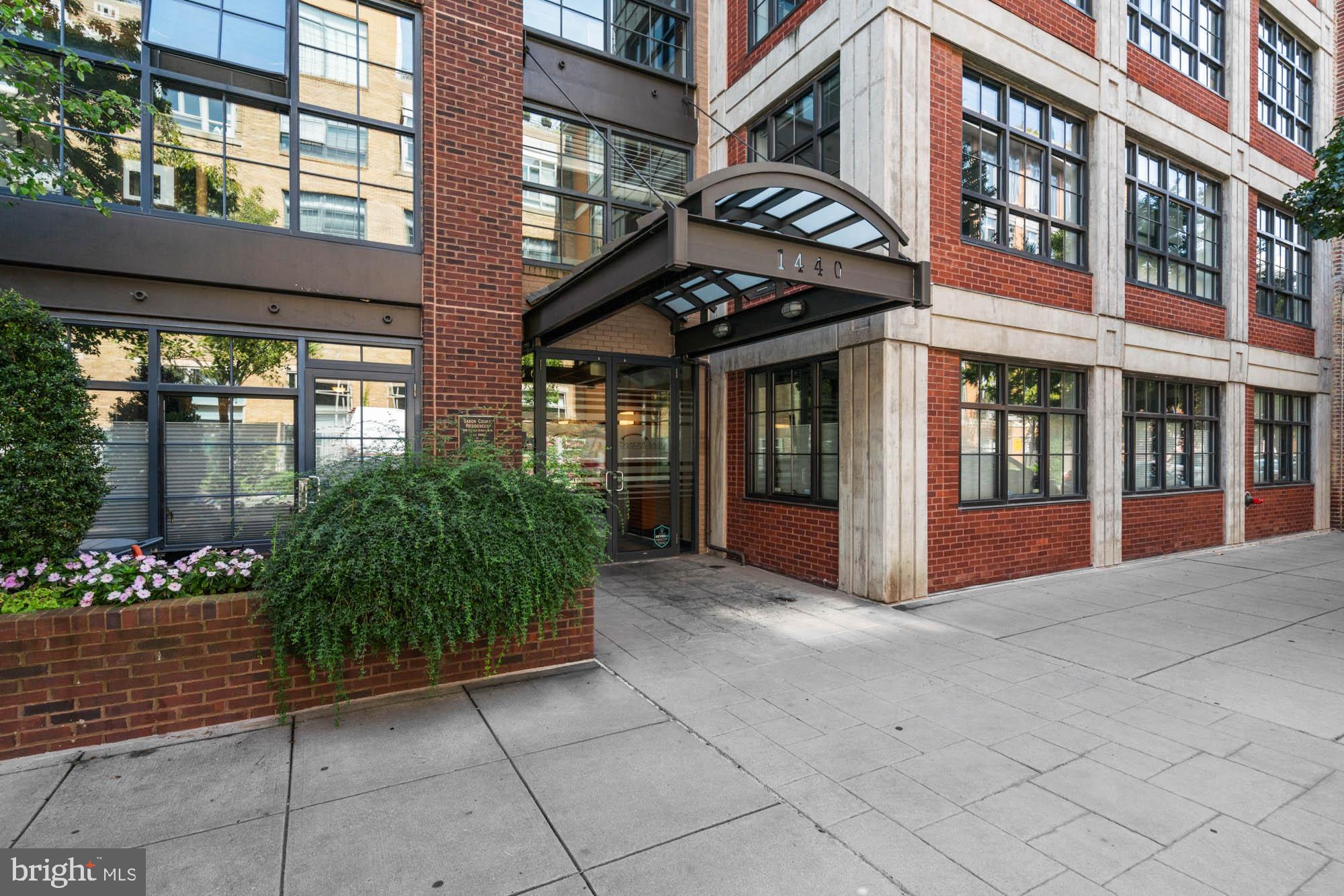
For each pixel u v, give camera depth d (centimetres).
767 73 918
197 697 390
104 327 582
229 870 267
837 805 319
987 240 824
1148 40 1013
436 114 679
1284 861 277
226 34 615
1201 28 1107
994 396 837
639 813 311
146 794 322
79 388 438
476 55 701
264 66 629
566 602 512
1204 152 1077
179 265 594
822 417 829
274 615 397
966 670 511
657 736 393
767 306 750
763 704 443
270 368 639
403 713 420
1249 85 1172
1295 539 1243
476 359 693
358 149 667
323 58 654
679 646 567
